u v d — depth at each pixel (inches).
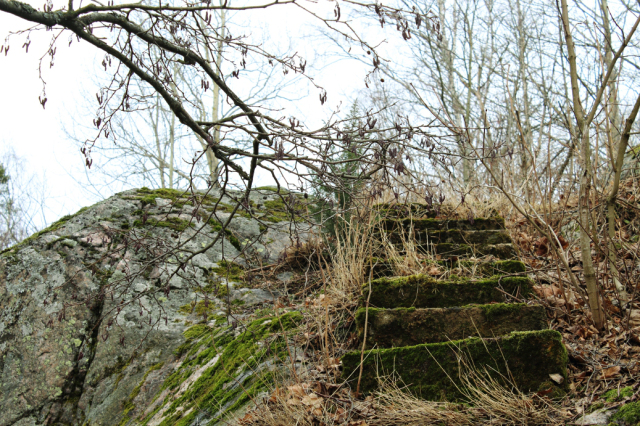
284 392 110.6
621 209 168.6
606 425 86.4
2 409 159.2
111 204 222.5
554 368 105.2
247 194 124.7
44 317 177.3
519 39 357.4
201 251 127.4
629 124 115.8
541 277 147.6
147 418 137.6
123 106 124.0
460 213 179.3
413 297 128.9
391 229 166.4
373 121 106.3
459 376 106.4
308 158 105.1
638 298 125.1
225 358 141.9
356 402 106.0
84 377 164.2
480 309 119.9
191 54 120.4
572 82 125.6
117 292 182.4
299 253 192.4
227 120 113.0
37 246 196.4
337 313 137.7
